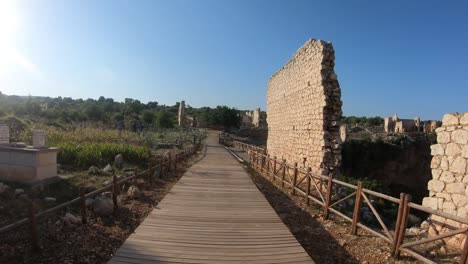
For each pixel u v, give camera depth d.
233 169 14.94
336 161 10.95
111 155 13.65
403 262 4.98
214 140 42.03
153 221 6.33
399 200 5.13
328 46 11.38
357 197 6.37
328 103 11.15
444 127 6.15
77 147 13.23
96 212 6.75
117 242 5.49
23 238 5.24
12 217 6.29
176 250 4.91
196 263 4.48
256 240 5.49
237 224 6.35
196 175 12.61
